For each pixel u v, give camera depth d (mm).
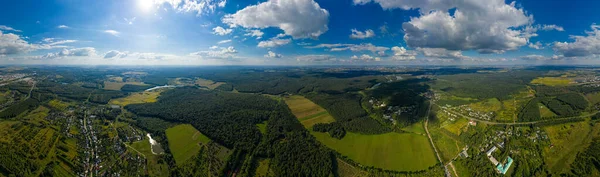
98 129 198000
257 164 155250
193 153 166250
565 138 177500
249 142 176250
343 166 151750
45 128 190125
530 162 150750
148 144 177500
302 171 143625
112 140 178625
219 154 166000
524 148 164500
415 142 179250
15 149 154250
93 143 171625
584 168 141250
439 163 153000
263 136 191250
